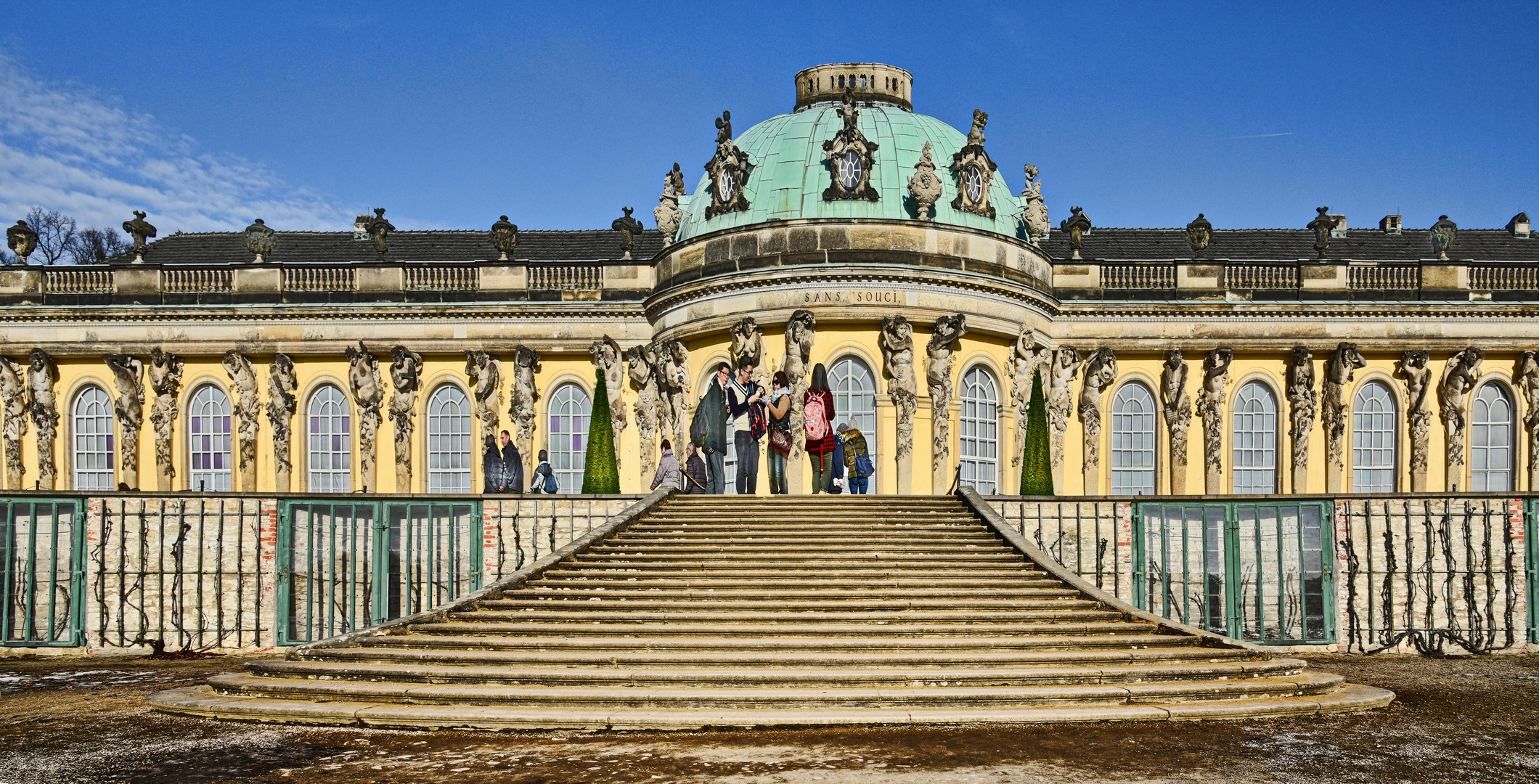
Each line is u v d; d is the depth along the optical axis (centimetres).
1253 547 3272
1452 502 3200
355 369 5069
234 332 5112
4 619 3281
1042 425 4022
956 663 2217
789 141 4762
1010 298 4569
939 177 4625
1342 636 3186
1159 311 4950
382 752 1767
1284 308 4947
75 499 3262
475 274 5134
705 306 4544
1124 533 3291
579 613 2502
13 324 5134
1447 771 1666
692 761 1698
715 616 2469
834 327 4406
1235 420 5056
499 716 1922
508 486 3878
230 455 5144
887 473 4344
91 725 2000
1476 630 3167
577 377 5131
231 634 3241
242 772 1656
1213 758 1711
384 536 3291
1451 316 4975
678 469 3728
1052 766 1659
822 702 2000
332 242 6034
